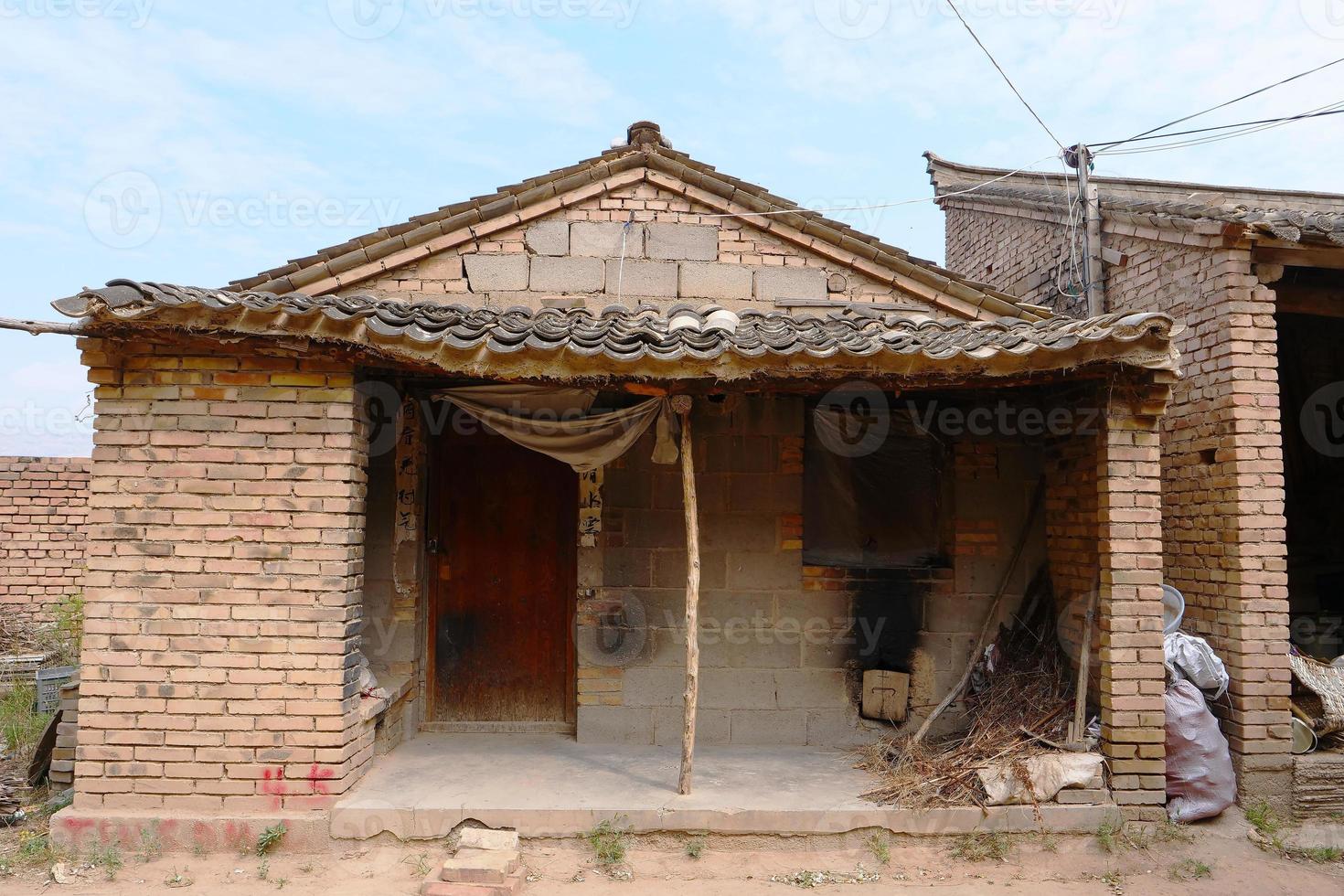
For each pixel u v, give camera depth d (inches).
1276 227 207.3
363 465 200.2
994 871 184.4
